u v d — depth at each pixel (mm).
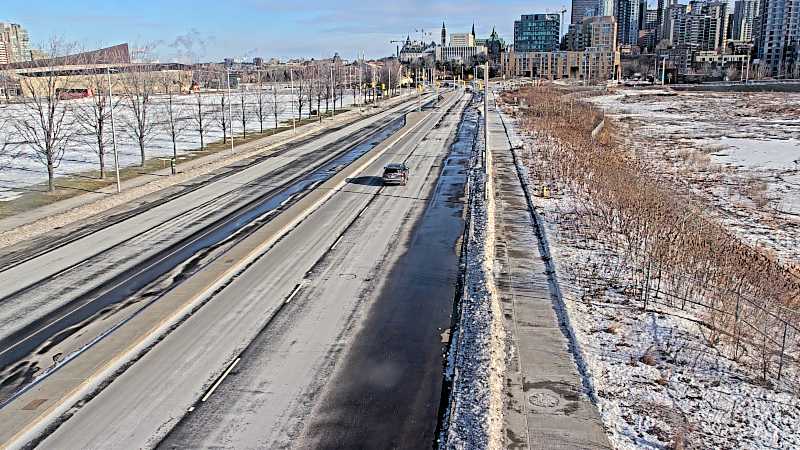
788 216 34094
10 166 44062
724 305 18203
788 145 60250
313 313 19047
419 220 30297
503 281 21312
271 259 24266
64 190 35969
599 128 66875
